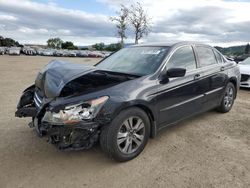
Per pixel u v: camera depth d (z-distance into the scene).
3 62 23.23
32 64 20.73
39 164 3.28
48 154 3.55
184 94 4.07
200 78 4.41
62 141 2.97
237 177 3.00
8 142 3.90
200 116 5.35
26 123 4.74
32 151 3.63
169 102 3.81
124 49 4.93
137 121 3.43
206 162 3.36
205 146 3.86
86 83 3.30
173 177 3.01
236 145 3.90
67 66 3.99
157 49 4.25
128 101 3.18
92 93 3.07
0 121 4.83
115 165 3.28
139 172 3.12
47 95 3.27
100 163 3.33
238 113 5.64
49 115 3.02
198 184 2.87
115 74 3.74
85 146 3.02
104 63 4.64
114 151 3.19
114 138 3.14
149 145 3.87
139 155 3.54
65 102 2.98
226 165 3.28
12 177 2.97
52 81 3.43
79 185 2.85
